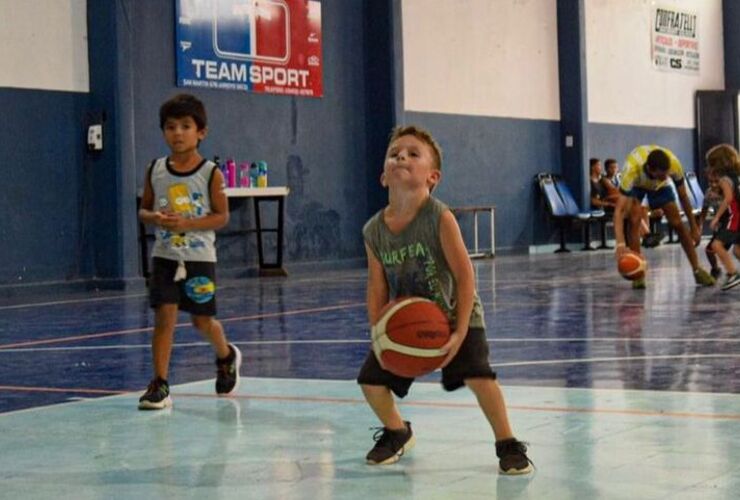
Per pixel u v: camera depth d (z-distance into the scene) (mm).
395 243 5578
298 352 10500
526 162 29141
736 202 15961
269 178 22703
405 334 5234
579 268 22047
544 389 7969
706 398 7465
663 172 16188
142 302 16922
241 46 22109
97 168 19797
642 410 7047
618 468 5480
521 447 5480
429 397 7680
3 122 18516
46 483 5461
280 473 5566
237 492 5199
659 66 33938
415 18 25828
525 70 29141
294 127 23250
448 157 26750
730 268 16016
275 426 6828
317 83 23734
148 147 20578
